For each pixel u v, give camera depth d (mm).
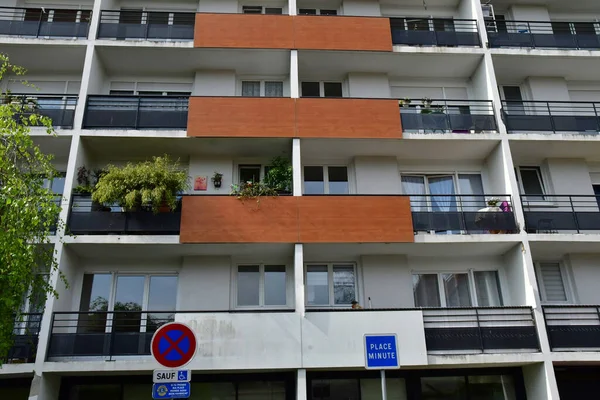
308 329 11414
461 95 16109
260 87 15891
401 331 11570
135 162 14508
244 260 13648
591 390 12562
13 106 9719
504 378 12555
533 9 17281
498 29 17141
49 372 11039
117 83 15430
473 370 12508
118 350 11391
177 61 15039
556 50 15227
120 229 12453
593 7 17516
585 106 16031
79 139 13148
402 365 11398
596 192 15242
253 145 13961
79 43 14242
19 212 8523
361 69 15695
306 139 13570
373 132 13633
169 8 16656
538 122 14484
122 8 16516
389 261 13672
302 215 12570
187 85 15609
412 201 13625
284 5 16938
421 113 14312
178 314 11344
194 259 13305
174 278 13602
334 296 13633
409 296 13406
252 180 13992
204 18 14688
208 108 13562
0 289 8336
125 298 13266
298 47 14602
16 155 9539
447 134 13867
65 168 14250
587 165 15312
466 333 11852
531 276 12539
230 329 11289
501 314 12117
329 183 14820
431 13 17297
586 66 15727
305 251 13258
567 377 12633
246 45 14500
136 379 12055
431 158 14969
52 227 12164
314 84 16125
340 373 12227
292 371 12016
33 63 14969
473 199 14742
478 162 15117
